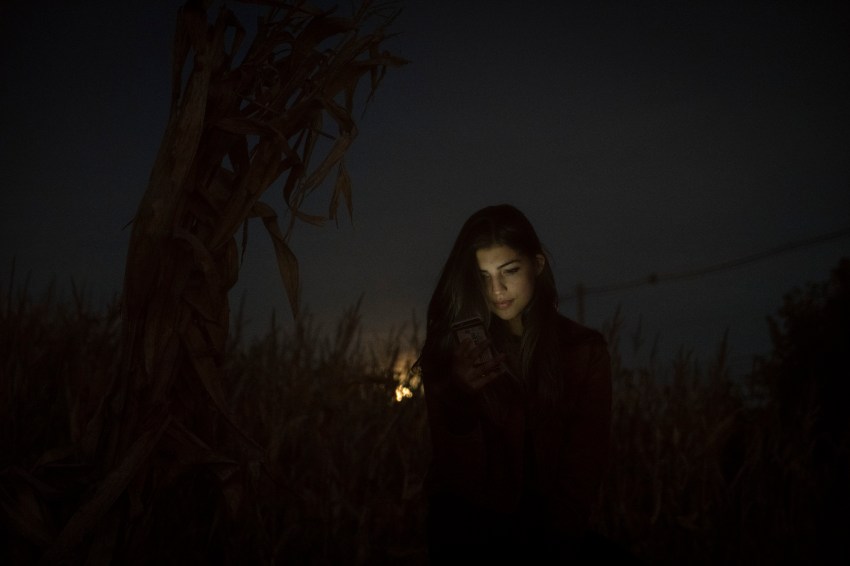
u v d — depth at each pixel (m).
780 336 8.59
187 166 1.53
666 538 4.08
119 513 1.56
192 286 1.64
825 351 9.34
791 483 4.45
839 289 10.38
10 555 1.64
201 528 2.70
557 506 2.04
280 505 3.07
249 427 3.13
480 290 2.15
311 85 1.73
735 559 4.09
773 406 4.71
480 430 2.05
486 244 2.11
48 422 2.40
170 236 1.54
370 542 3.34
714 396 4.59
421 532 3.51
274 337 3.47
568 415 2.14
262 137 1.64
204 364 1.64
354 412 3.59
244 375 3.17
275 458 2.98
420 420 3.66
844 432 5.00
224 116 1.64
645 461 4.24
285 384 3.44
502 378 2.14
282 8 1.65
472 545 2.02
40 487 1.56
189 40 1.62
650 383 4.67
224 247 1.67
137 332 1.59
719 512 4.21
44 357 2.82
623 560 2.08
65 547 1.41
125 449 1.57
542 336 2.15
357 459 3.37
